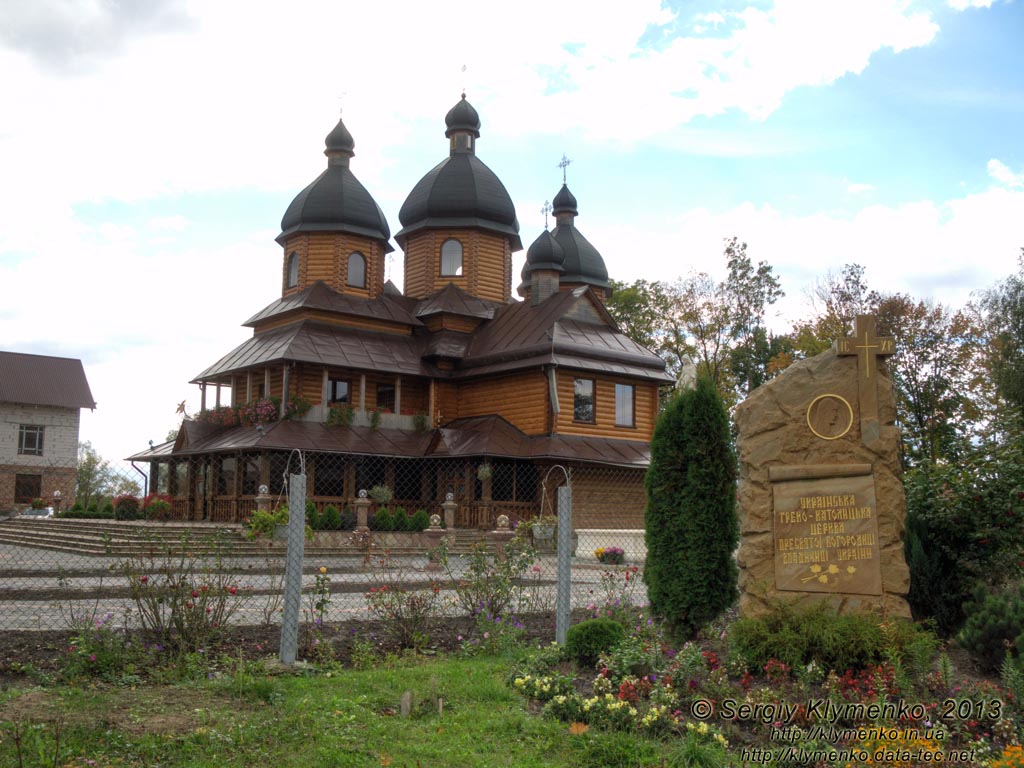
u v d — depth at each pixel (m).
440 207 40.62
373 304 38.72
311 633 9.59
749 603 9.55
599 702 7.21
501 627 10.05
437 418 36.47
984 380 41.69
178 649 8.60
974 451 12.72
